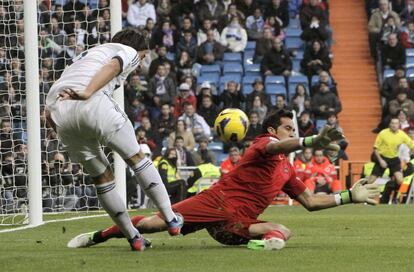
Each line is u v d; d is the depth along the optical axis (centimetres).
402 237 2364
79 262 1758
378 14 6431
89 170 1911
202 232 2541
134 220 2036
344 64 6575
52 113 1862
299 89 5669
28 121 2967
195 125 5334
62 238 2412
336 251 1948
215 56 6141
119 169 3269
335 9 6912
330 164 4725
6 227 2908
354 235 2438
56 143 3950
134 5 6294
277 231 1991
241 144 5278
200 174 4628
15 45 3997
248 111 5534
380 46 6319
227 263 1731
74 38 4322
